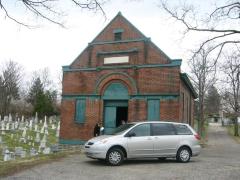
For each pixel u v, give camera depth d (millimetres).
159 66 24203
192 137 15656
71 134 26484
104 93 25875
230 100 53844
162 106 23703
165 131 15180
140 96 24453
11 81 70375
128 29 25750
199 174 11977
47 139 32625
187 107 30672
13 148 25375
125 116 26391
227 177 11469
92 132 25719
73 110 26734
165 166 13930
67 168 13133
